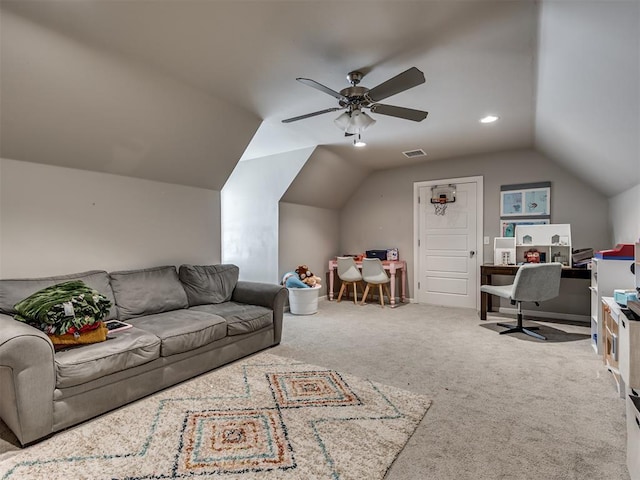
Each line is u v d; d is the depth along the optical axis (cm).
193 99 294
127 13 189
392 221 586
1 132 237
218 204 417
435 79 270
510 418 205
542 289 367
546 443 180
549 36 194
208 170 380
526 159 473
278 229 507
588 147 311
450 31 207
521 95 299
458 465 163
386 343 349
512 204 482
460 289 525
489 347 336
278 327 341
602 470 159
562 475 156
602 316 300
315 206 582
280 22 199
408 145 459
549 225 442
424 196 553
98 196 304
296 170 485
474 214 512
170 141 321
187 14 190
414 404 221
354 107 263
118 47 222
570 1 150
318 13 191
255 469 161
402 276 567
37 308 202
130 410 214
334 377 264
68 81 232
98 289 273
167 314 294
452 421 202
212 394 236
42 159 267
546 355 312
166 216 361
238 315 301
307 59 240
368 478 154
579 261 404
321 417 206
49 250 274
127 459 168
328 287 615
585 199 436
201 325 266
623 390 226
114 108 266
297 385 250
